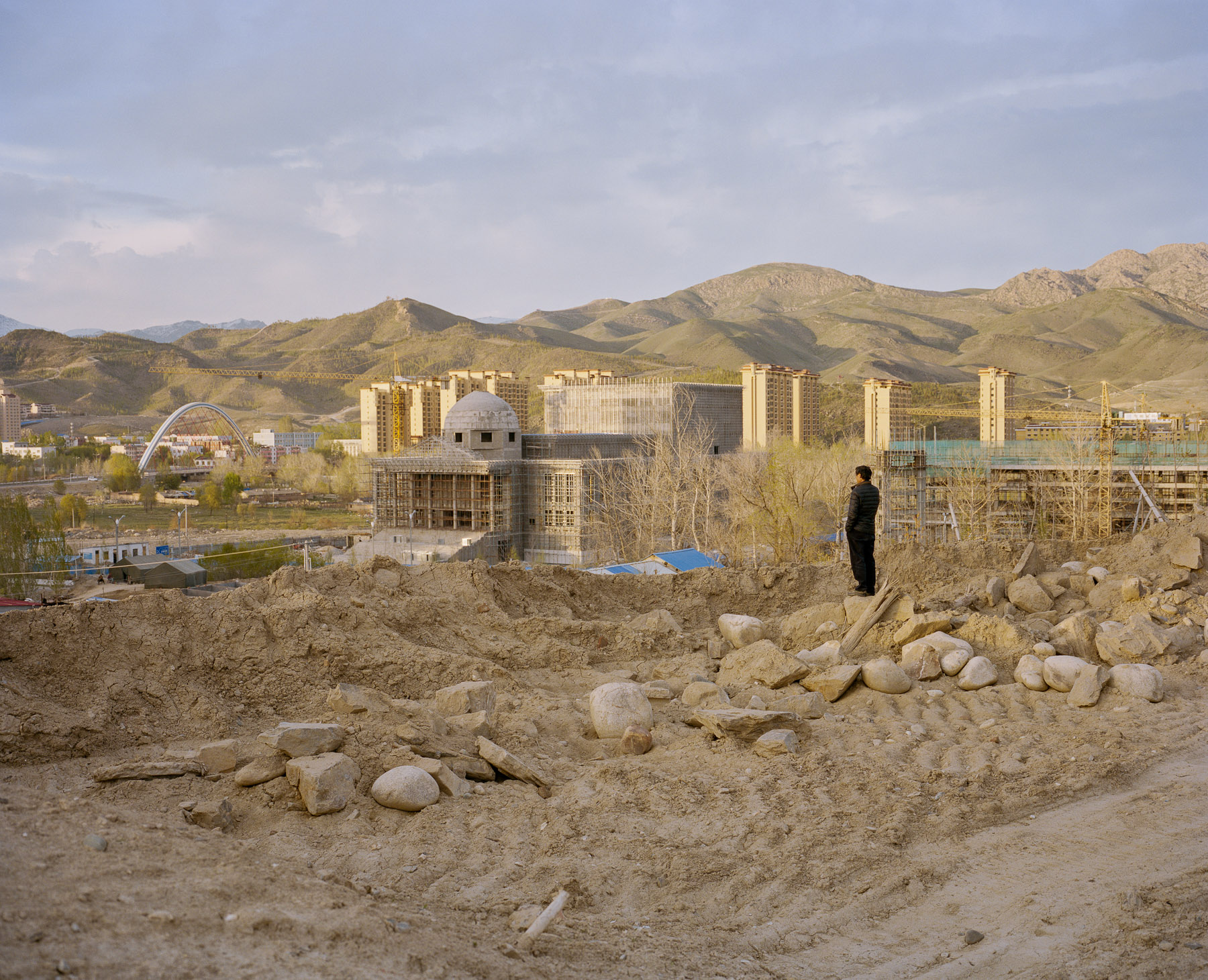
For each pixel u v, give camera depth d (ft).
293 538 380.99
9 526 238.68
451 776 30.94
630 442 351.87
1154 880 25.13
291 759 30.35
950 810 30.01
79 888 19.58
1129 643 44.39
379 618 45.91
